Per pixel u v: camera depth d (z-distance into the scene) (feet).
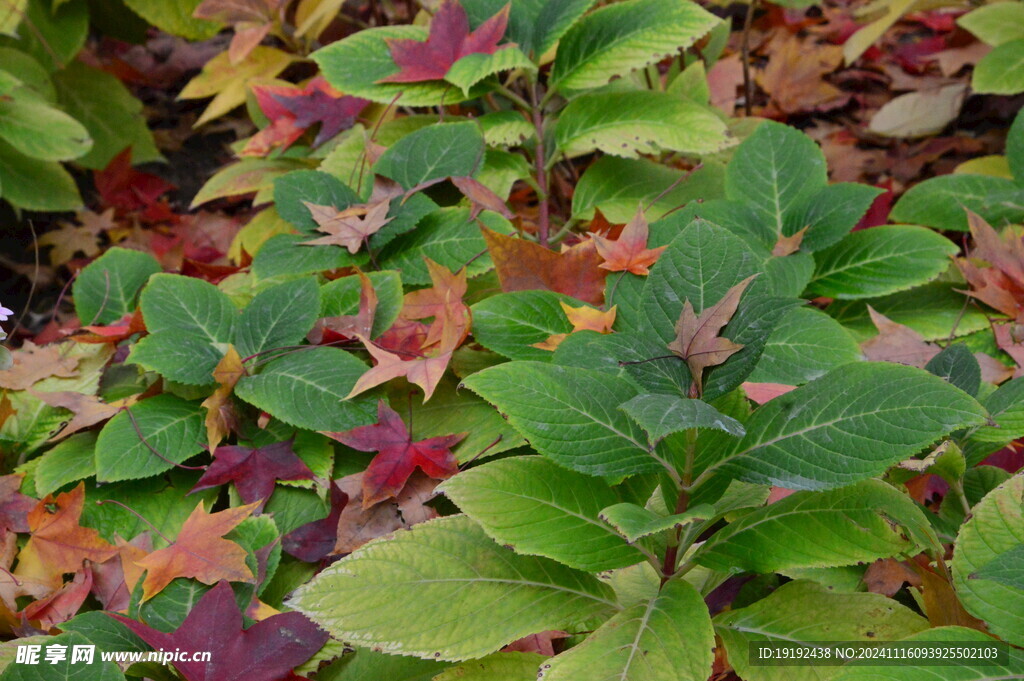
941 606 3.92
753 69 6.77
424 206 4.66
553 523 3.88
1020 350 4.51
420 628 3.88
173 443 4.34
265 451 4.34
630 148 4.88
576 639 4.16
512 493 3.89
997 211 4.95
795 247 4.59
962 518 4.08
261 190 5.35
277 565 4.19
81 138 5.58
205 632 3.99
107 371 4.58
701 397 3.77
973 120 6.14
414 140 4.83
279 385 4.37
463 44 4.97
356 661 4.06
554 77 5.00
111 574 4.23
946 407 3.68
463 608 3.91
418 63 4.97
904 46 7.11
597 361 3.98
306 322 4.45
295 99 5.31
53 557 4.23
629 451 3.83
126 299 4.75
